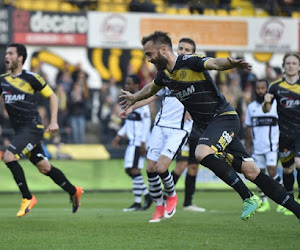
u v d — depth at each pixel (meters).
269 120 27.39
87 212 24.80
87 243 14.57
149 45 14.95
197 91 14.99
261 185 15.14
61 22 43.22
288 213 23.75
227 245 13.93
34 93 20.66
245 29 46.81
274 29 47.41
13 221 20.55
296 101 22.28
